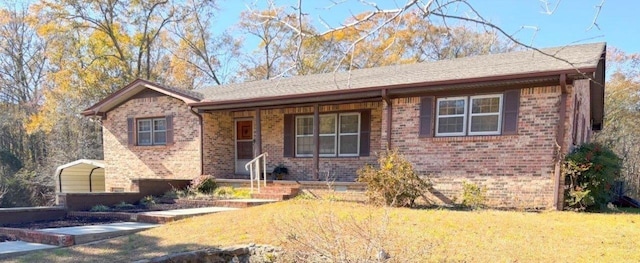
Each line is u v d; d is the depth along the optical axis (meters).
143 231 6.14
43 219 7.43
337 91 9.41
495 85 7.99
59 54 22.61
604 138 21.06
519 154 7.86
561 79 7.04
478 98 8.35
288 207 7.56
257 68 23.62
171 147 12.48
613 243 4.86
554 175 7.52
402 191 7.75
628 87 21.75
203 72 25.78
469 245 4.81
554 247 4.71
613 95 22.06
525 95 7.82
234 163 13.12
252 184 9.98
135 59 24.91
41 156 21.80
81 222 7.12
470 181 8.34
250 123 12.84
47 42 23.14
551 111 7.56
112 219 7.44
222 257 4.86
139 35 24.05
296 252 4.20
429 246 4.45
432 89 8.52
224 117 12.73
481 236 5.20
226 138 12.81
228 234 5.61
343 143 11.15
